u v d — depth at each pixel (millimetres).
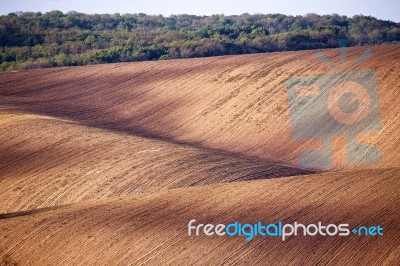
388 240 15797
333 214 17859
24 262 16891
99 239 17438
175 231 17453
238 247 16234
